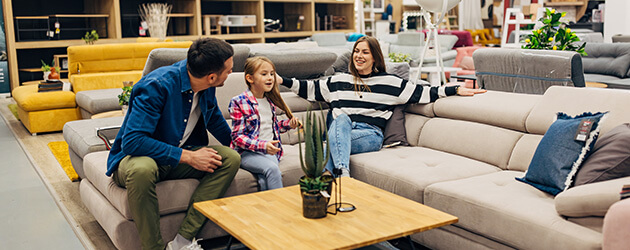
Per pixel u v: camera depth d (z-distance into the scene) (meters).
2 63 8.23
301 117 3.61
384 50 8.92
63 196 3.69
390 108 3.46
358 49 3.41
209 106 2.78
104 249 2.79
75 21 8.88
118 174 2.52
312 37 9.81
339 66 4.52
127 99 4.61
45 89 5.81
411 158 3.07
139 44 6.00
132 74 5.98
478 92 3.30
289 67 3.91
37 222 3.24
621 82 5.37
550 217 2.12
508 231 2.22
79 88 5.77
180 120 2.57
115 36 8.62
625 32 7.82
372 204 2.20
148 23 8.91
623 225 1.81
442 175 2.73
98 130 3.27
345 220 2.03
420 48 8.85
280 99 3.01
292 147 3.36
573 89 2.76
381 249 2.46
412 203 2.21
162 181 2.59
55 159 4.71
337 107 3.43
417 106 3.49
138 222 2.44
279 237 1.87
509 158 2.88
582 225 2.07
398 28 13.53
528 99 3.00
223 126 2.92
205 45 2.46
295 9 11.16
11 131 5.96
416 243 2.80
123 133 2.57
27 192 3.83
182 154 2.49
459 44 10.06
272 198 2.29
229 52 2.50
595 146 2.32
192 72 2.49
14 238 3.00
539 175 2.45
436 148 3.27
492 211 2.28
